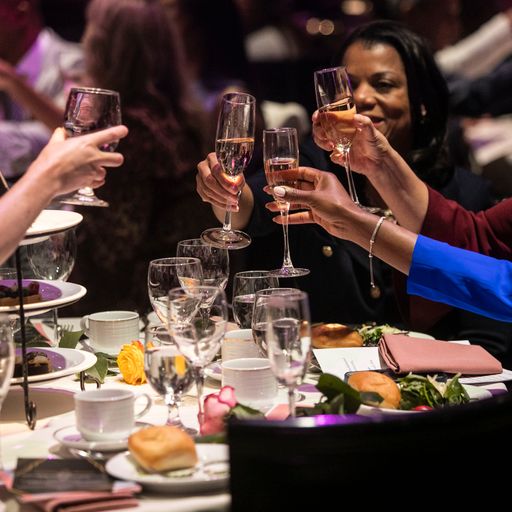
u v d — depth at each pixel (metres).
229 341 2.73
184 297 2.20
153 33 4.96
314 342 3.01
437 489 1.78
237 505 1.74
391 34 4.02
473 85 6.61
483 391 2.51
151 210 4.80
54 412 2.50
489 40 6.77
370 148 3.16
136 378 2.70
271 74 7.21
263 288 2.89
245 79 6.37
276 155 2.86
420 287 2.77
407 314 3.74
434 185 4.17
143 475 1.91
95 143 2.21
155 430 1.96
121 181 4.76
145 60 4.90
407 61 4.01
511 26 6.73
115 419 2.11
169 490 1.88
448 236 3.27
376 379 2.38
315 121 3.24
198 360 2.19
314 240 4.05
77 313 4.83
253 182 3.87
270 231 3.88
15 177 5.82
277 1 7.34
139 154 4.75
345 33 7.25
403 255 2.74
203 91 6.27
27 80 6.36
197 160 4.93
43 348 2.71
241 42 6.29
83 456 2.08
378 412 2.28
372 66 3.99
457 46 6.89
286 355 2.04
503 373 2.70
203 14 6.15
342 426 1.72
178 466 1.93
